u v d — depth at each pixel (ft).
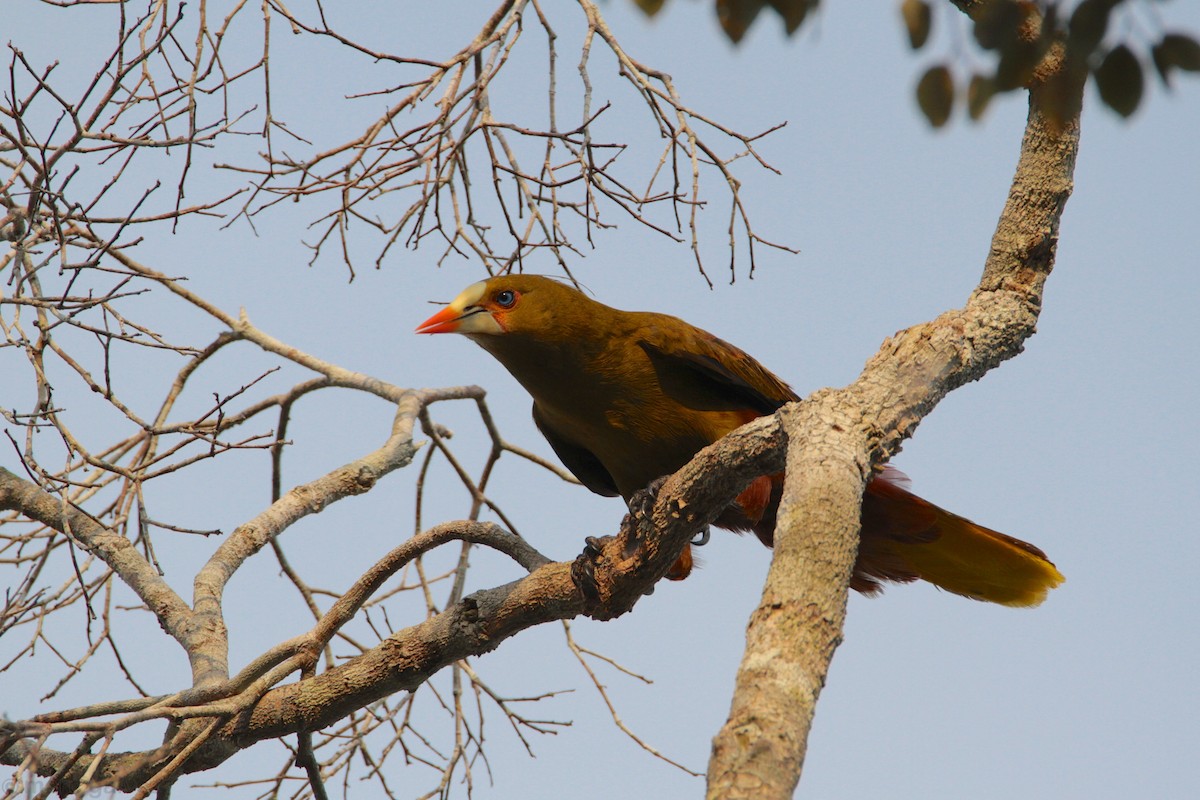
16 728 26.96
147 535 36.86
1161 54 16.52
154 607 37.29
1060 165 28.68
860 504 22.89
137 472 33.76
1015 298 28.55
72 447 33.60
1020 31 17.62
